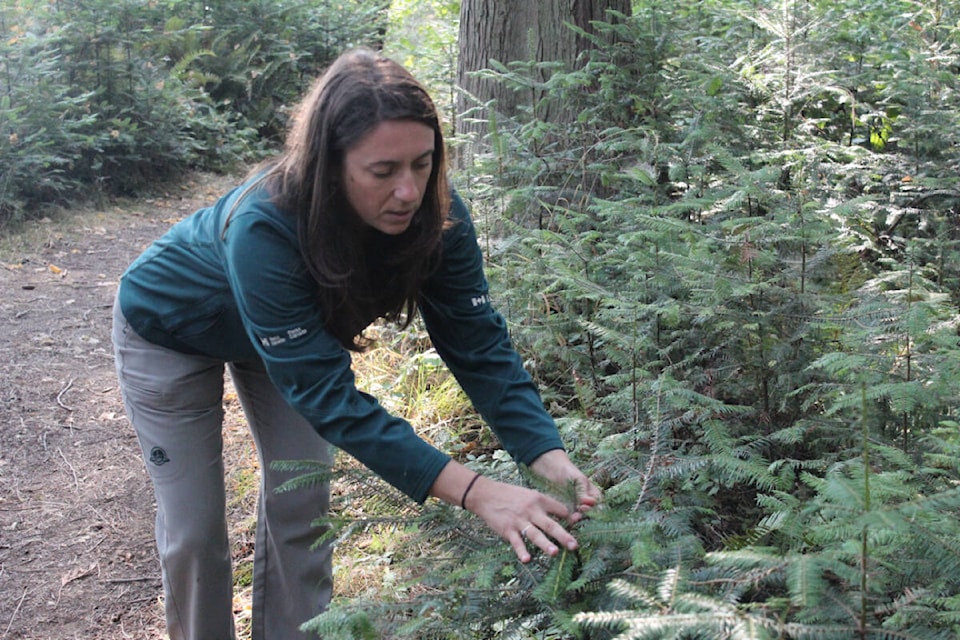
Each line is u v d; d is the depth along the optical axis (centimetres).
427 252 199
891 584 185
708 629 153
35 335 565
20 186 772
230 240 192
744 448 242
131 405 246
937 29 538
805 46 468
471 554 203
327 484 262
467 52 552
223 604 262
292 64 1091
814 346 288
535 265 365
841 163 460
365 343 220
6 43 763
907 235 416
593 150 452
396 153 175
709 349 304
